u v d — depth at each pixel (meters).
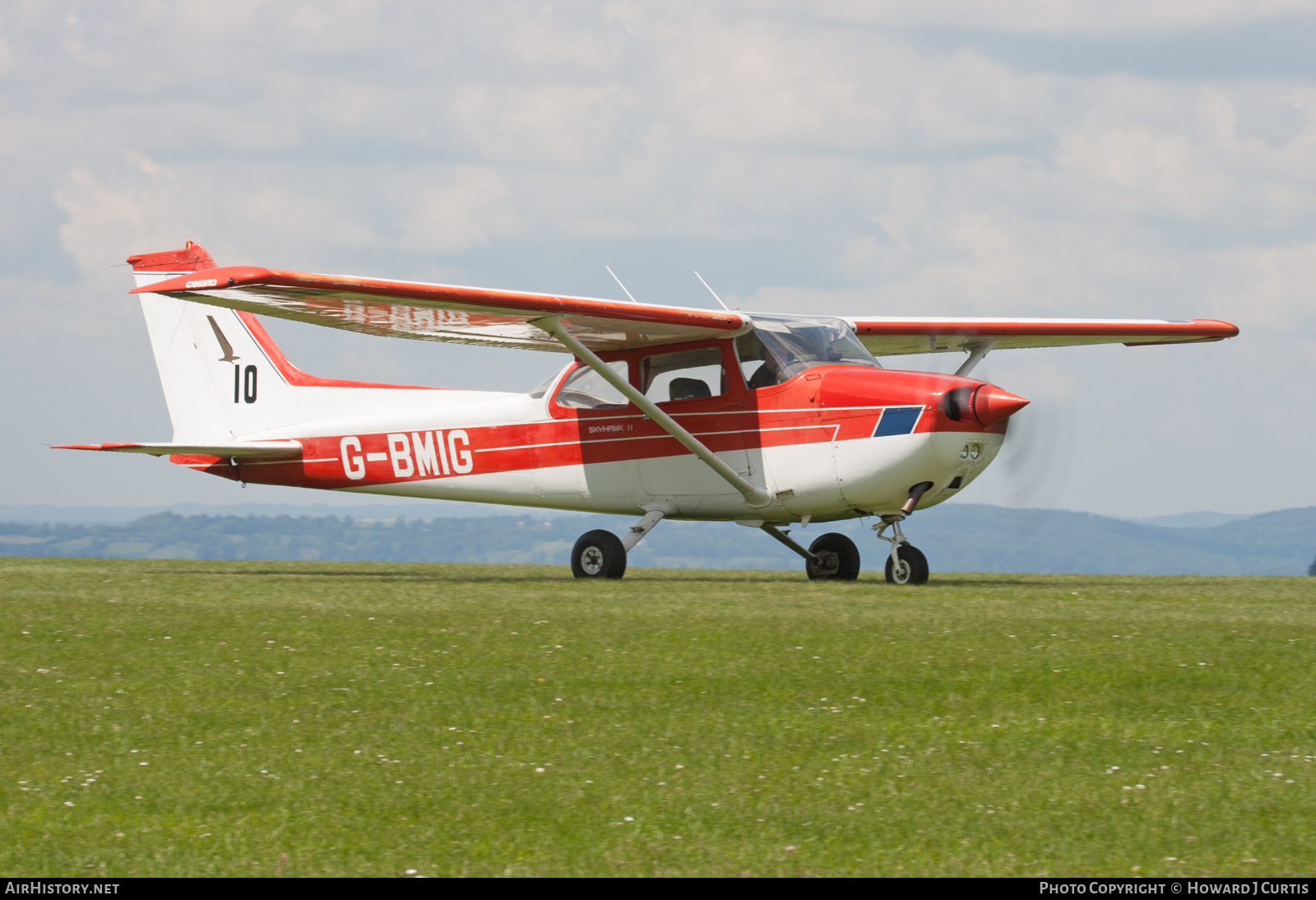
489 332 38.38
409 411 43.62
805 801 13.40
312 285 30.70
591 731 16.11
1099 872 11.48
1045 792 13.63
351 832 12.53
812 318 38.88
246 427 46.16
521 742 15.61
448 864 11.73
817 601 28.66
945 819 12.85
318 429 44.91
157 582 34.38
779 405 36.56
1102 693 18.12
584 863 11.75
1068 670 19.55
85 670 19.73
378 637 22.77
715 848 12.12
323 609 26.75
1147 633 22.92
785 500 36.62
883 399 34.81
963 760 14.83
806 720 16.66
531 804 13.34
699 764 14.70
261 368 45.97
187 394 46.91
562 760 14.85
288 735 15.92
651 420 38.72
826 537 39.81
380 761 14.81
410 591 31.72
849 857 11.89
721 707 17.39
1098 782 14.00
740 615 25.64
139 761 14.75
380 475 44.03
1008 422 35.00
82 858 11.80
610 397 39.62
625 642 22.19
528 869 11.61
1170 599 29.55
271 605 27.58
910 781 14.06
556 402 40.62
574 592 31.17
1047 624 24.09
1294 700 17.64
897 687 18.53
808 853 11.98
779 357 36.88
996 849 12.06
